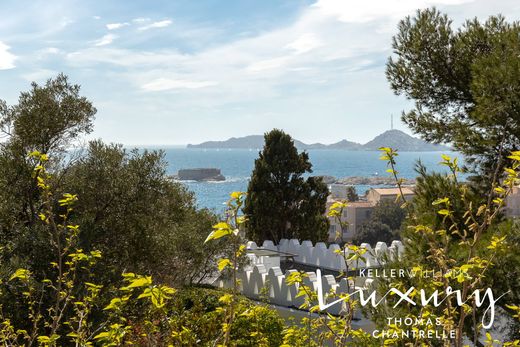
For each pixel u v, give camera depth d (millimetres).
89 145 15516
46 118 14953
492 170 10789
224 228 3535
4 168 14000
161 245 15172
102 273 11430
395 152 4527
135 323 9414
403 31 15492
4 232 13617
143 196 15273
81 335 5582
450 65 14828
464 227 8430
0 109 15047
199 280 17547
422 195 8828
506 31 12469
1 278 9703
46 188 6059
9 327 6379
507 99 10578
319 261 21672
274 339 9414
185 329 5801
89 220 12750
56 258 11055
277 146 30812
